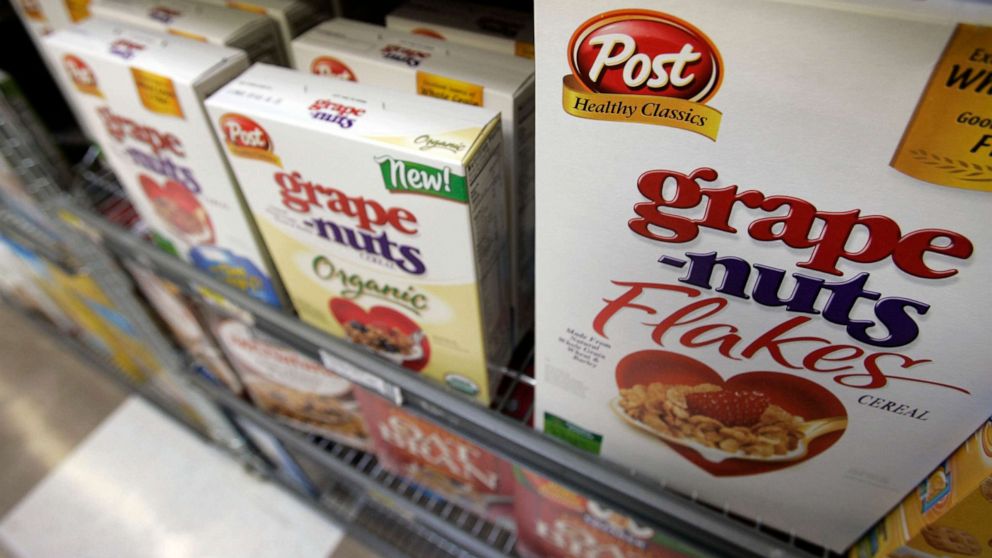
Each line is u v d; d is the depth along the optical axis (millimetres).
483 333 710
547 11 377
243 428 1618
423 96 599
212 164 708
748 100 362
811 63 333
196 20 751
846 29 315
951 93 314
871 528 641
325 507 1768
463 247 595
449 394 800
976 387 448
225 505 1877
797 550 658
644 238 475
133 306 1253
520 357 927
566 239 512
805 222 403
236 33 721
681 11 346
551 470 795
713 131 385
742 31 337
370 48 693
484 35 736
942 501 508
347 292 763
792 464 613
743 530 678
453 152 527
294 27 781
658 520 748
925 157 341
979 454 465
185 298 1083
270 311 891
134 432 2061
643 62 374
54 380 2205
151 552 1797
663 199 439
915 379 466
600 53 381
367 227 636
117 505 1894
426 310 708
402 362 832
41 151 1044
